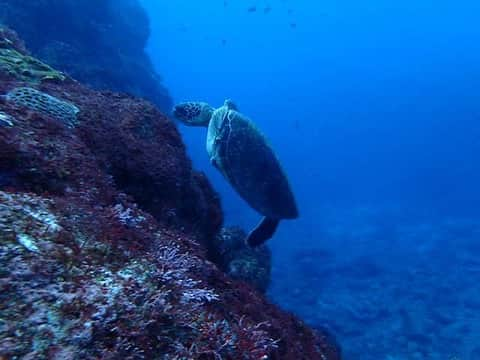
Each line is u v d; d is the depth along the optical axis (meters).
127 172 4.62
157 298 2.11
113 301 1.95
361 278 17.44
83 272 2.07
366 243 22.70
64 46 16.19
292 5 98.94
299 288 16.78
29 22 15.52
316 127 90.00
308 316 14.34
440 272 17.45
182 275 2.67
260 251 8.65
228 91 133.00
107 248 2.40
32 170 2.85
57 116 4.01
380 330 13.14
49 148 3.17
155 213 4.94
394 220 28.30
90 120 4.49
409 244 21.91
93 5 18.61
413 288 15.99
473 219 26.59
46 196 2.68
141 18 23.47
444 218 27.75
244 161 4.88
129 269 2.34
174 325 2.13
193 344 2.08
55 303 1.79
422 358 11.51
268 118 109.69
